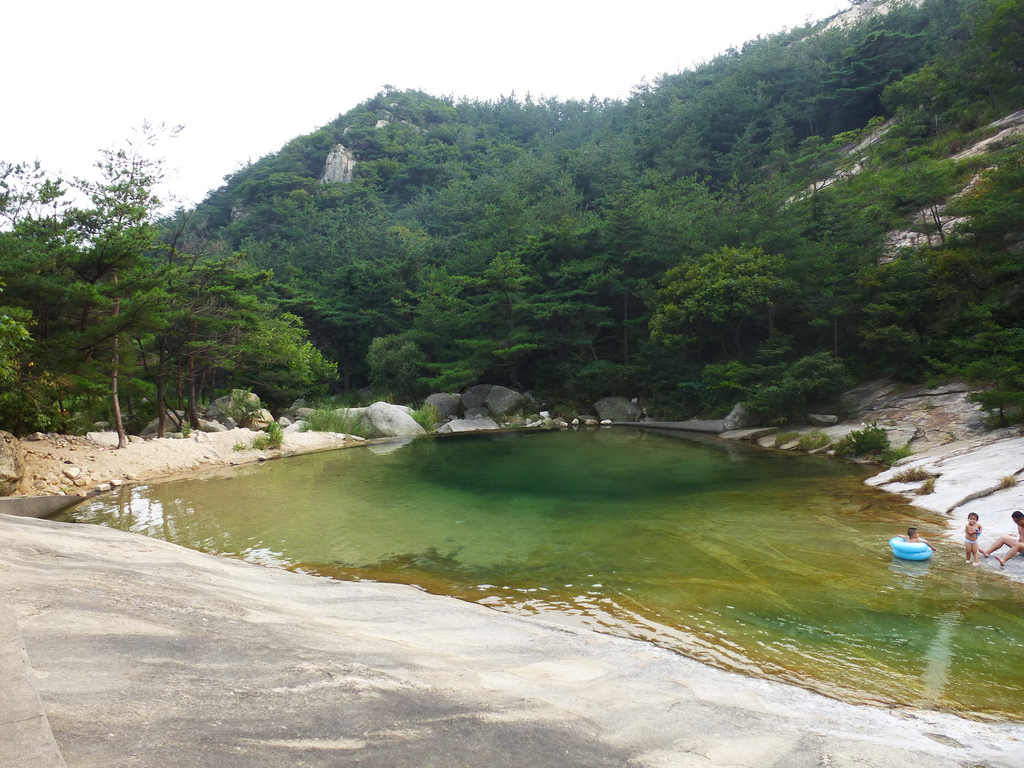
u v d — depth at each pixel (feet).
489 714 11.80
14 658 9.94
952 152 136.87
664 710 14.21
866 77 207.92
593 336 128.47
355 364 175.94
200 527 39.55
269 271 95.91
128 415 89.15
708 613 23.97
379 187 352.08
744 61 272.72
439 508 44.57
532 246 138.00
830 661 19.67
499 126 457.68
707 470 58.75
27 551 20.83
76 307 59.98
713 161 216.54
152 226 70.69
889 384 81.51
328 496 49.65
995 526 33.22
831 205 107.04
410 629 20.63
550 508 43.93
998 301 71.56
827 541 33.50
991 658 19.75
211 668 12.23
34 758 6.97
